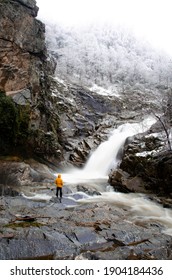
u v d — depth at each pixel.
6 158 23.64
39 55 30.27
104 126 42.72
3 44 26.56
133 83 80.19
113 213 14.63
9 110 25.12
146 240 10.91
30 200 15.92
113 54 92.69
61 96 43.34
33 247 9.52
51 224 11.56
